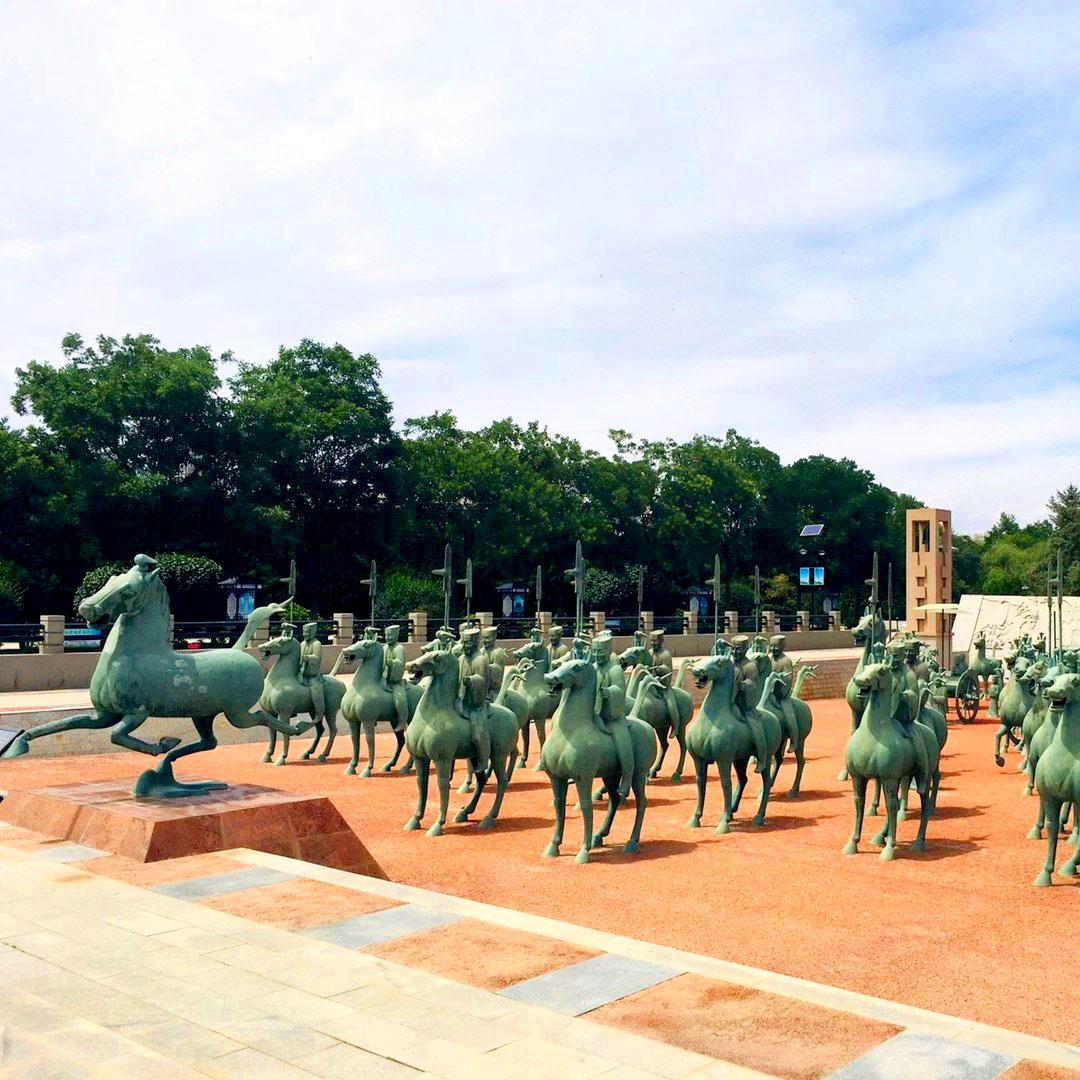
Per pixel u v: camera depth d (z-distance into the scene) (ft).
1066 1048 27.32
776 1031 28.12
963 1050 26.99
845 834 62.69
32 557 166.20
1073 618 189.98
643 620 190.19
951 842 60.44
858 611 323.57
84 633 130.93
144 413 178.40
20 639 127.24
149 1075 24.89
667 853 57.06
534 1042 27.04
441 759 61.11
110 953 33.86
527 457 247.50
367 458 201.57
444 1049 26.58
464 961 33.35
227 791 54.08
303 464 196.95
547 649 91.66
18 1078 24.48
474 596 226.58
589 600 229.45
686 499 262.67
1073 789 49.62
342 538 205.98
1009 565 345.31
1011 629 196.13
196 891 41.24
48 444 170.50
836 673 161.89
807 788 79.51
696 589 257.55
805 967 38.58
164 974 31.96
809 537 296.71
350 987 30.89
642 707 81.41
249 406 187.42
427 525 220.02
